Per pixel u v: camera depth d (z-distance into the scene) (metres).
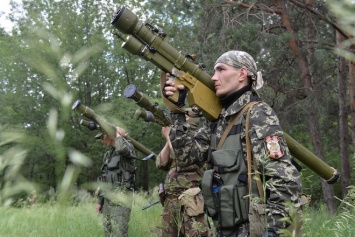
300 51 10.20
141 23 2.40
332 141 15.64
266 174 2.03
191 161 2.54
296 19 10.98
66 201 0.75
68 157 0.73
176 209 3.98
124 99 8.48
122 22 2.37
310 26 10.88
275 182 1.99
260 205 2.03
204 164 4.10
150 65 12.34
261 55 10.76
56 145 0.72
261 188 2.08
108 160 4.87
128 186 4.82
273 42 9.68
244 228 2.17
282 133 2.13
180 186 3.97
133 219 5.58
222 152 2.26
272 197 1.99
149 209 7.29
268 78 10.98
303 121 12.61
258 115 2.17
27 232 1.87
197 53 9.88
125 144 4.64
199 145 2.52
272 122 2.14
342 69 11.29
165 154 4.11
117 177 4.78
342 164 11.39
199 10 10.12
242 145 2.21
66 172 0.73
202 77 2.47
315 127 11.38
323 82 11.83
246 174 2.19
